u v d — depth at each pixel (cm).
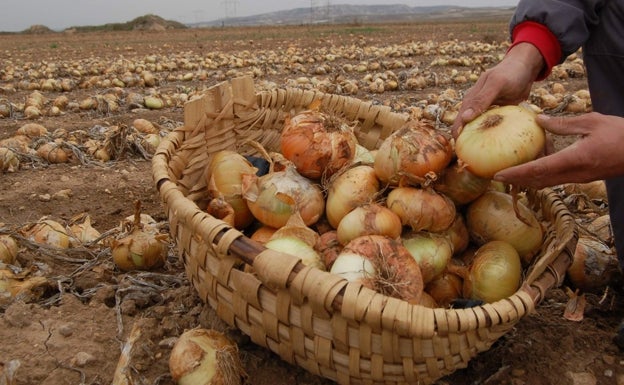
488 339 42
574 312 55
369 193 54
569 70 269
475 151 47
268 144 73
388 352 39
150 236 69
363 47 537
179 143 63
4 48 705
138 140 136
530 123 47
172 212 50
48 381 49
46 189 109
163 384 49
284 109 75
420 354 39
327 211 56
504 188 59
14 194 106
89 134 158
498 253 51
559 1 53
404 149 51
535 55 53
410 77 270
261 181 57
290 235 51
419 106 198
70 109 214
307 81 266
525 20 54
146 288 63
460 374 51
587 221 85
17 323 55
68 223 88
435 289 52
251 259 42
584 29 54
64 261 72
